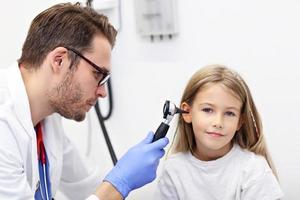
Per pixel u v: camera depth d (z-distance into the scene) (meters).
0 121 0.95
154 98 1.47
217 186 1.09
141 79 1.48
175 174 1.14
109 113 1.56
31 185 1.02
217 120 1.03
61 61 0.95
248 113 1.09
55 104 1.00
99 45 0.96
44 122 1.12
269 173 1.06
